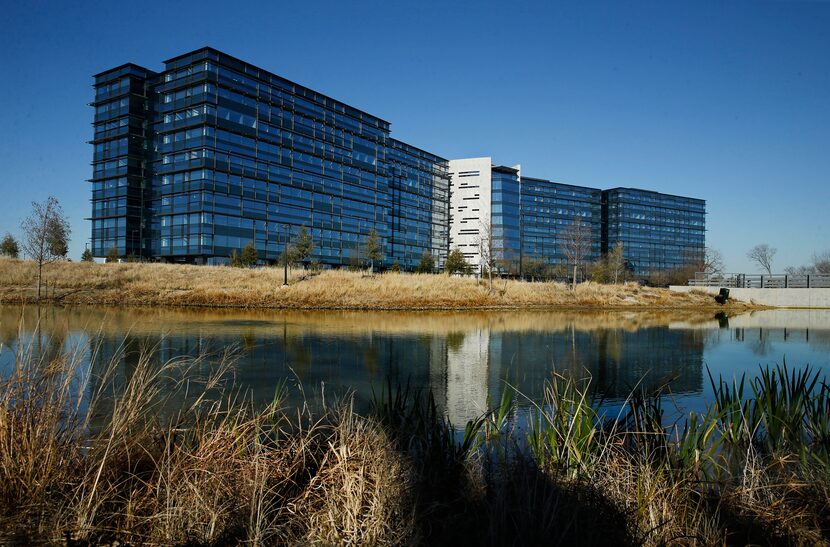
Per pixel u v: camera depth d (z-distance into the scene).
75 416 4.12
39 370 4.16
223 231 56.47
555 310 34.00
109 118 62.78
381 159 77.62
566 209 115.31
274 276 37.28
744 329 22.00
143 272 35.84
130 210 61.09
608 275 72.69
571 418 5.00
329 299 31.11
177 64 57.72
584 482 4.04
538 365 11.77
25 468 3.57
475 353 13.48
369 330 18.50
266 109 61.34
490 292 36.09
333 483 3.87
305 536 3.47
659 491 3.94
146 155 62.50
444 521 3.80
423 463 4.38
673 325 23.72
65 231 30.53
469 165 97.12
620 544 3.53
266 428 6.00
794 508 4.29
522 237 108.38
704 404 8.22
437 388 9.19
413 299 32.47
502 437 5.53
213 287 32.66
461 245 96.62
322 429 5.79
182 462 3.92
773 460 5.09
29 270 32.78
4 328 14.50
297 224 64.50
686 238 133.62
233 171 57.38
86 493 3.59
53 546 3.15
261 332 16.89
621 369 11.53
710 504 4.16
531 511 3.64
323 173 68.12
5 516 3.34
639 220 125.94
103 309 24.41
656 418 5.10
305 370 10.45
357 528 3.48
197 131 55.84
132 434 4.39
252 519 3.40
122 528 3.38
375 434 4.41
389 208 80.25
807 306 41.94
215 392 8.14
